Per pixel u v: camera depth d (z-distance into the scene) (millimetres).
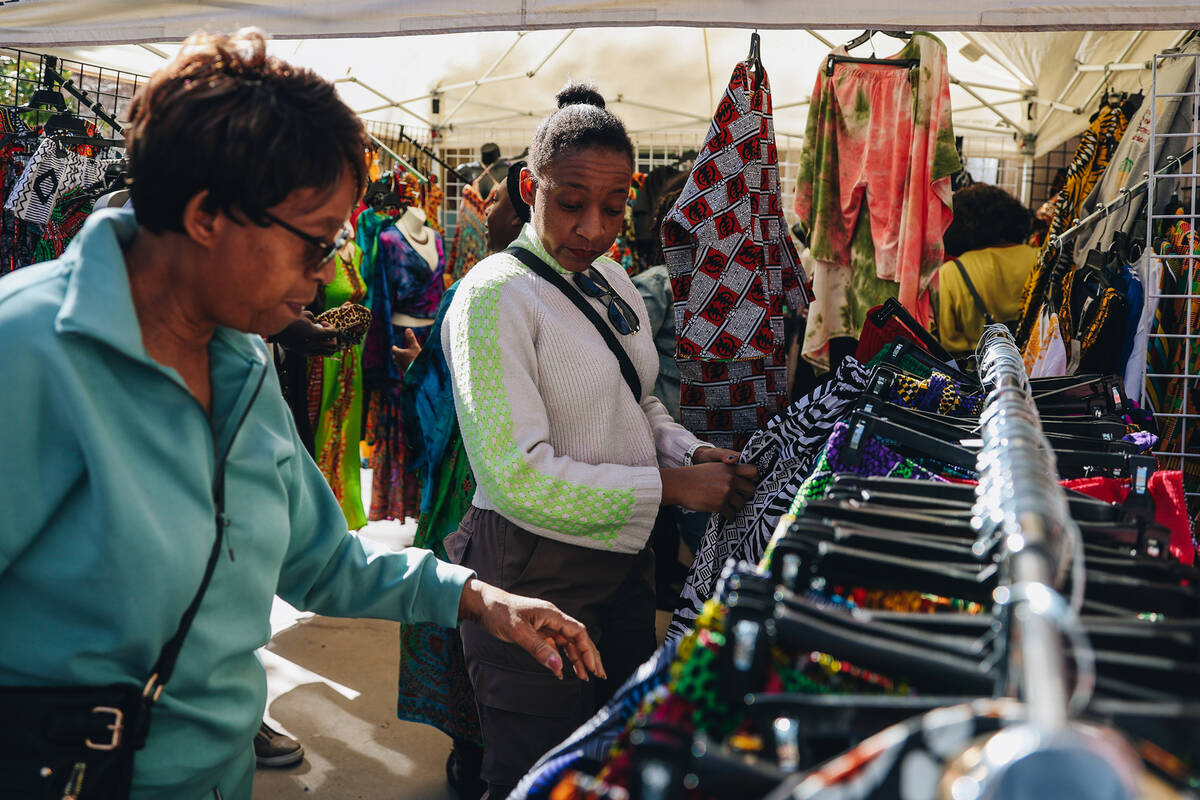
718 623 718
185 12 2498
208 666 1065
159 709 1026
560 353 1657
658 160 6566
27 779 944
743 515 1802
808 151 2891
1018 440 849
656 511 1648
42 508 933
